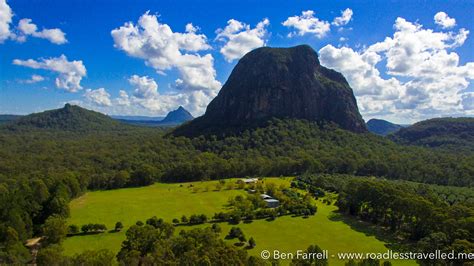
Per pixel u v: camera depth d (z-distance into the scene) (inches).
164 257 3063.5
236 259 2842.0
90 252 3157.0
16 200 4729.3
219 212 5270.7
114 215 5270.7
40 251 3321.9
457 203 4992.6
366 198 5024.6
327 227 4603.8
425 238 3582.7
